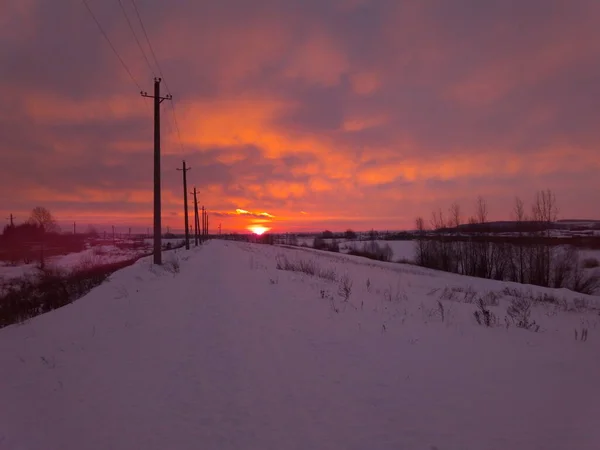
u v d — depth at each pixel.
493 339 7.48
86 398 4.89
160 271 20.94
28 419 4.35
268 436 3.79
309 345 6.80
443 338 7.36
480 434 3.75
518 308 12.99
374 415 4.18
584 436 3.69
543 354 6.50
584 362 6.06
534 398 4.58
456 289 24.53
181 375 5.55
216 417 4.24
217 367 5.82
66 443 3.80
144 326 8.66
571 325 10.68
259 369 5.67
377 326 8.18
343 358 6.09
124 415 4.38
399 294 15.33
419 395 4.68
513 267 39.78
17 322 11.15
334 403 4.50
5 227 72.44
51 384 5.43
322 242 92.56
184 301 11.55
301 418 4.15
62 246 75.06
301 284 14.33
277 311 9.56
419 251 53.22
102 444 3.76
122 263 34.34
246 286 14.07
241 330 7.88
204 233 123.25
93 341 7.64
